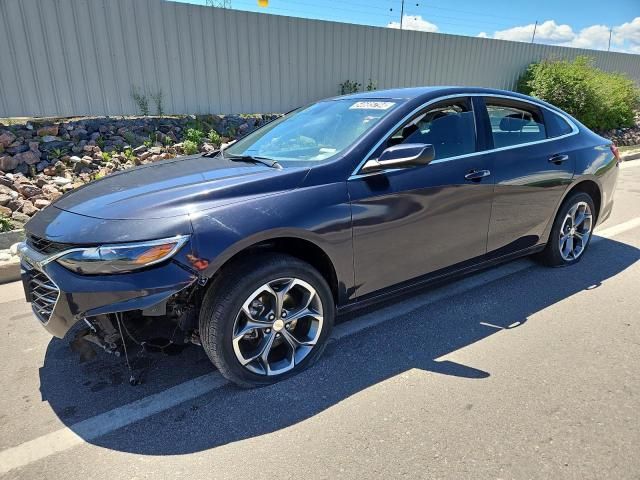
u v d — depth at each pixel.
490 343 3.19
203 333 2.57
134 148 7.79
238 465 2.17
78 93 8.09
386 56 11.59
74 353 3.18
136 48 8.44
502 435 2.31
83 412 2.58
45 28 7.60
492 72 14.04
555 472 2.07
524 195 3.80
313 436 2.34
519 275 4.36
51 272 2.40
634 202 7.23
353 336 3.32
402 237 3.10
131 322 2.55
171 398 2.68
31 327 3.56
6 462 2.22
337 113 3.51
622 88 15.50
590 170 4.32
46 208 2.93
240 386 2.72
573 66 14.44
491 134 3.63
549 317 3.55
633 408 2.50
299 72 10.37
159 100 8.87
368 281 3.04
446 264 3.46
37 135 7.29
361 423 2.43
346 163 2.89
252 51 9.64
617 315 3.58
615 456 2.16
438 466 2.12
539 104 4.13
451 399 2.60
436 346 3.17
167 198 2.54
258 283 2.56
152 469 2.15
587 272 4.42
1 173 6.39
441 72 12.81
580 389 2.67
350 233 2.84
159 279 2.33
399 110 3.18
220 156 3.62
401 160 2.81
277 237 2.59
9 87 7.50
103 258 2.31
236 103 9.74
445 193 3.25
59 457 2.25
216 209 2.49
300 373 2.88
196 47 9.01
